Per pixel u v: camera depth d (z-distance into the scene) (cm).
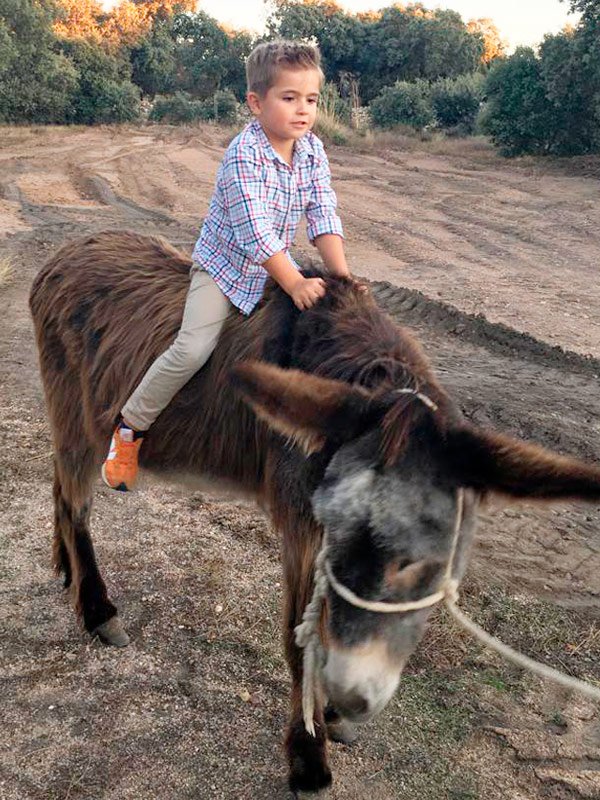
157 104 4925
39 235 1266
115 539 451
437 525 212
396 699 341
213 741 318
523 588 422
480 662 364
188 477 327
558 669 363
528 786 303
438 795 298
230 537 459
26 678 348
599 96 2248
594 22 2261
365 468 213
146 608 395
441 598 222
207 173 2261
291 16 5244
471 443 213
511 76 2492
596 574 437
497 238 1349
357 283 283
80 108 4541
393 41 5075
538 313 891
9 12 4016
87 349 347
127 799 292
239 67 6259
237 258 293
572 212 1545
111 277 353
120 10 6394
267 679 352
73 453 366
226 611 394
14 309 880
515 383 679
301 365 263
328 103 3244
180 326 313
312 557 259
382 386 231
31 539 450
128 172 2266
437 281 1047
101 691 342
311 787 290
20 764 305
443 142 3017
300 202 305
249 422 291
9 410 613
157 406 305
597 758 315
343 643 214
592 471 196
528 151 2552
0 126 3944
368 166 2323
